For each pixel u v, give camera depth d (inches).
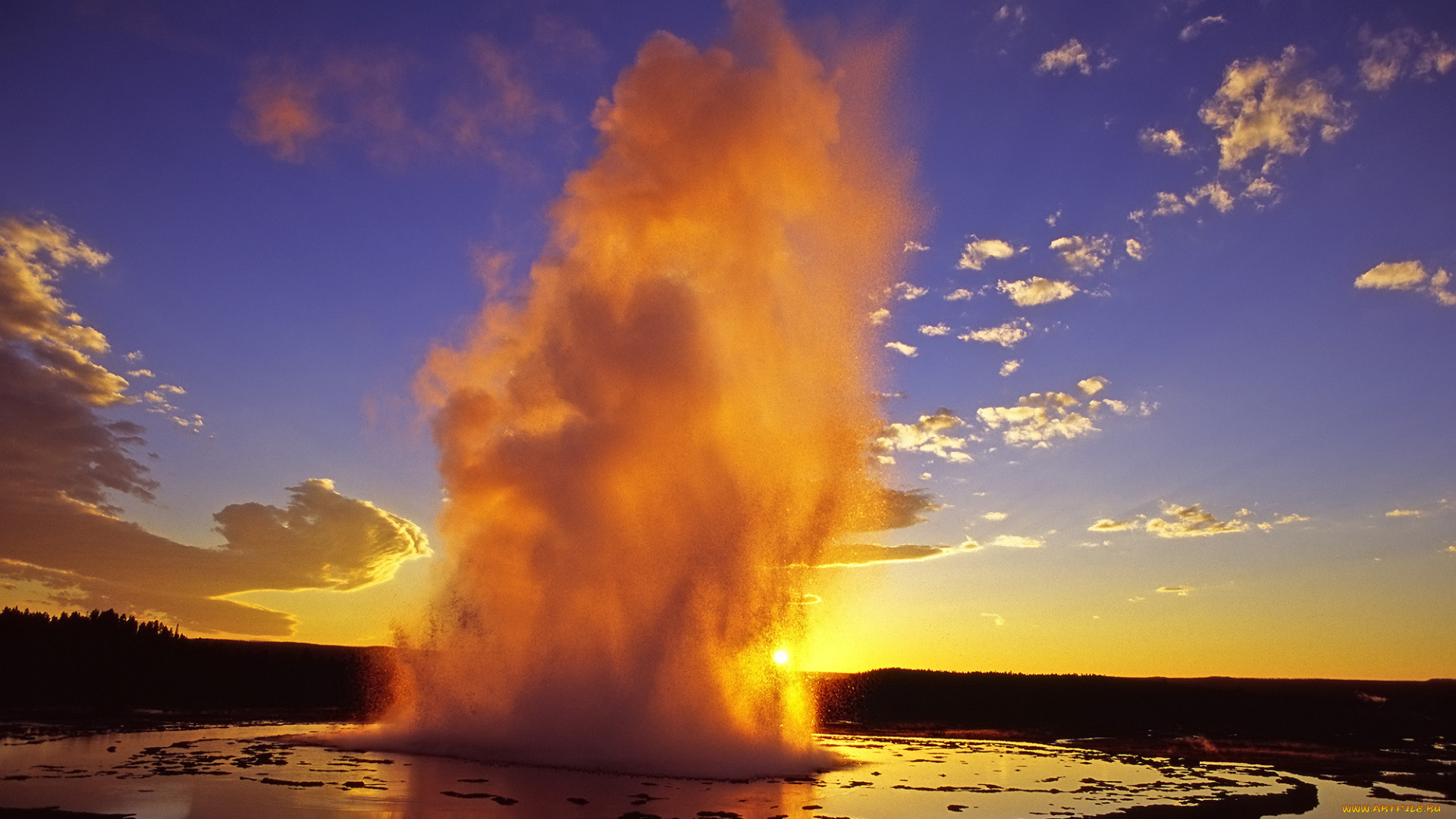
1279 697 3016.7
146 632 3216.0
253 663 3002.0
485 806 887.7
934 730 2258.9
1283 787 1272.1
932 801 1050.1
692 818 863.7
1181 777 1369.3
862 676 3164.4
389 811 856.9
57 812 828.6
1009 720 2613.2
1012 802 1064.8
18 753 1266.0
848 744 1811.0
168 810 844.0
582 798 943.7
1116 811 1016.9
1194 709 2755.9
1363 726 2504.9
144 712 2100.1
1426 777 1428.4
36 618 3046.3
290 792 948.0
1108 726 2484.0
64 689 2470.5
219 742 1416.1
